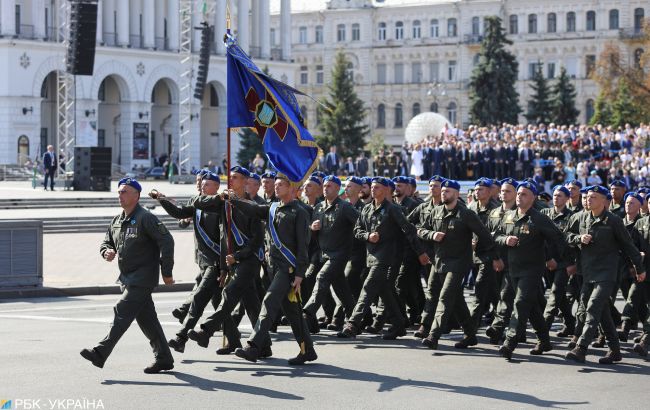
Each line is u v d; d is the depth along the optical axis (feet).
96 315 111.65
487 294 94.84
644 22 460.14
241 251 79.61
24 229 132.26
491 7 630.33
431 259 102.17
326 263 96.17
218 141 533.14
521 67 629.51
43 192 287.89
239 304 91.09
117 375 74.90
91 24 276.82
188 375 75.36
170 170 380.99
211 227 83.56
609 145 278.87
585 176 251.80
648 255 95.14
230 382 73.05
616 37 604.49
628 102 481.46
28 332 96.73
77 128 394.32
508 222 87.71
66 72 309.42
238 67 83.10
